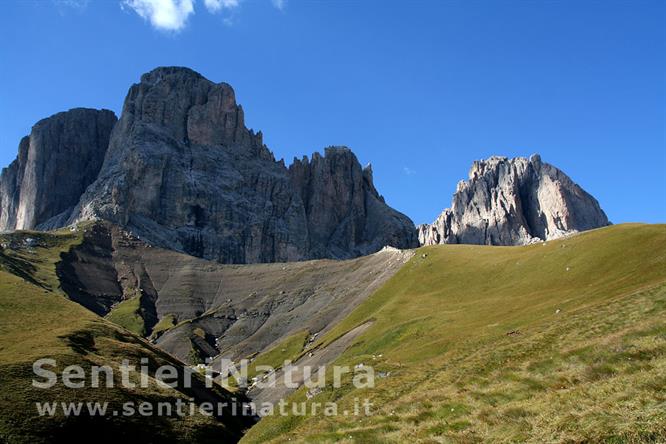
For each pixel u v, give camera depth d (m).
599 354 41.25
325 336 162.50
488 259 160.75
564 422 28.33
